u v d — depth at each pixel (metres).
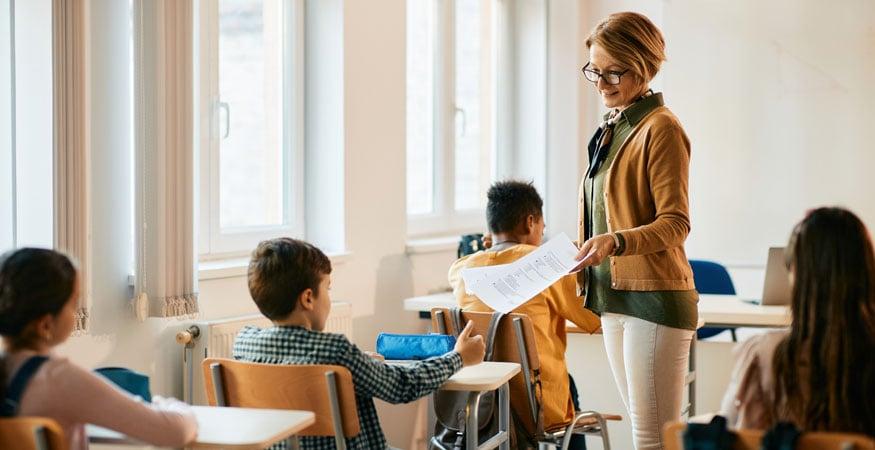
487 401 3.04
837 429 1.68
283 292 2.37
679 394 2.73
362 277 4.16
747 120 5.38
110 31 3.00
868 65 5.14
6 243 2.80
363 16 4.14
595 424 3.36
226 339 3.28
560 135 5.68
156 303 3.04
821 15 5.22
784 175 5.32
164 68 3.02
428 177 5.07
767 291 3.88
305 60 4.10
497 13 5.62
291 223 4.05
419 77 4.96
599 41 2.75
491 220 3.40
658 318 2.68
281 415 2.10
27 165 2.78
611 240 2.55
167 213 3.05
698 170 5.49
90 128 2.91
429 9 5.03
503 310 2.62
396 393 2.41
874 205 5.16
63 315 1.86
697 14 5.45
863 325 1.70
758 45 5.34
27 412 1.78
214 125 3.64
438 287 4.70
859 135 5.18
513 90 5.74
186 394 3.23
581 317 3.25
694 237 5.52
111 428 1.81
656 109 2.73
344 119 4.03
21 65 2.77
